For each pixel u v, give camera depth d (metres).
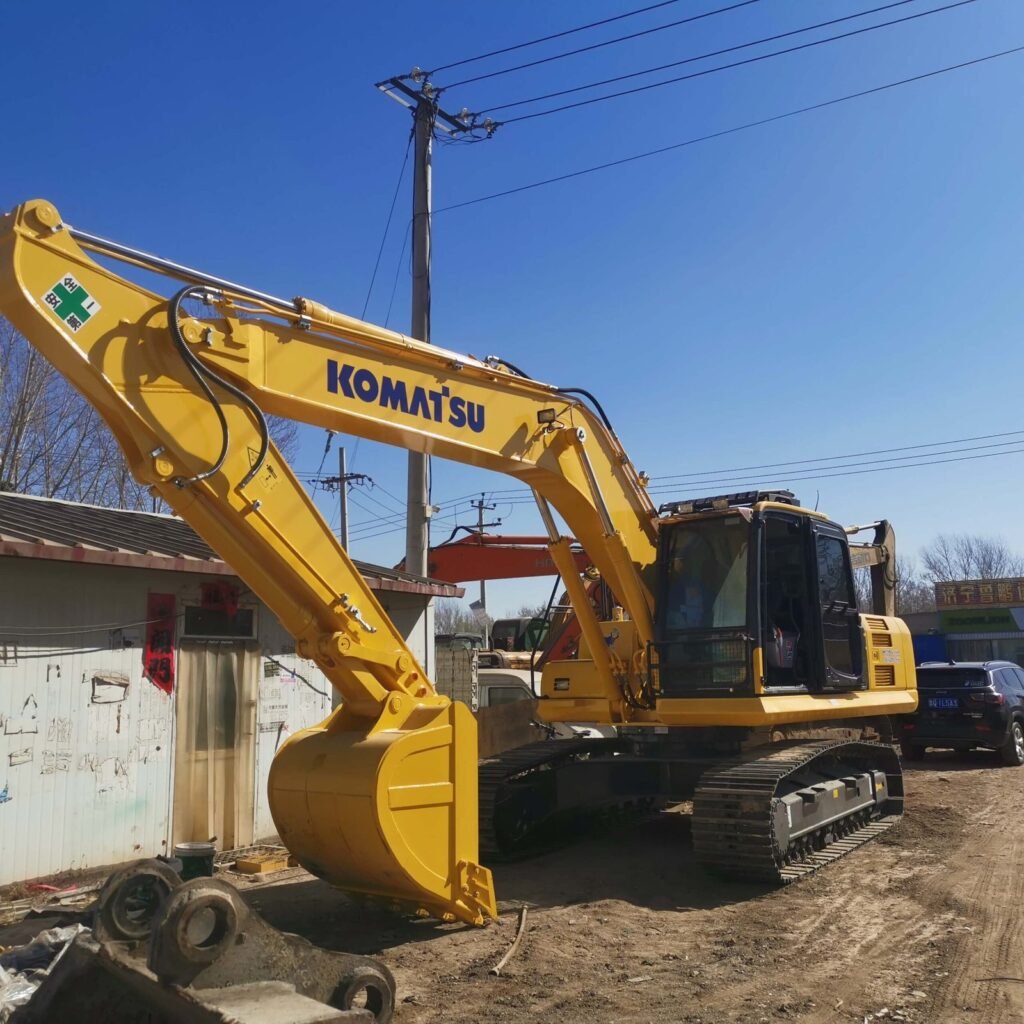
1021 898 7.48
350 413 6.25
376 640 6.26
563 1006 5.32
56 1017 4.12
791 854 8.40
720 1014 5.20
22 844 8.65
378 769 5.92
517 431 7.56
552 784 9.67
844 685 9.62
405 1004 5.34
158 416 5.21
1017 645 44.47
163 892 4.39
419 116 15.16
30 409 21.83
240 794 10.73
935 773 15.09
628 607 8.94
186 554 9.92
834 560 9.95
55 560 8.92
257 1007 3.67
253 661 11.05
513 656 17.27
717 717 8.44
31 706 8.81
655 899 7.64
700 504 9.09
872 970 5.89
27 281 4.82
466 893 6.38
